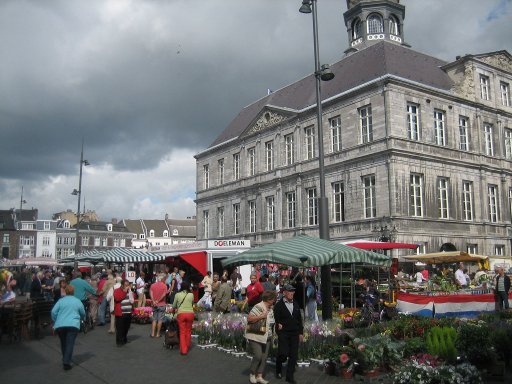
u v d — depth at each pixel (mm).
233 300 21812
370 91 33719
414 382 8938
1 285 17906
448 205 34438
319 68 15789
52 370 11055
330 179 36312
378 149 32625
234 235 47750
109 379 10172
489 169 37531
